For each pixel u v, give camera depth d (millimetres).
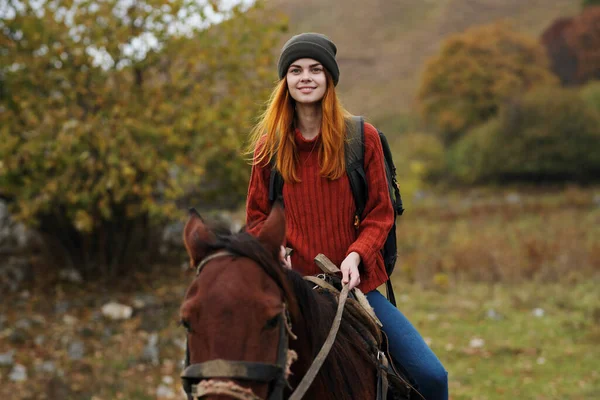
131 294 8570
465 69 35844
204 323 1799
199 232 2027
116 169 7914
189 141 8273
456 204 23781
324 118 2543
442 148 34875
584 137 28984
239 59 9195
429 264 11539
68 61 8227
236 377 1742
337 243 2672
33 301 8203
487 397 6215
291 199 2629
